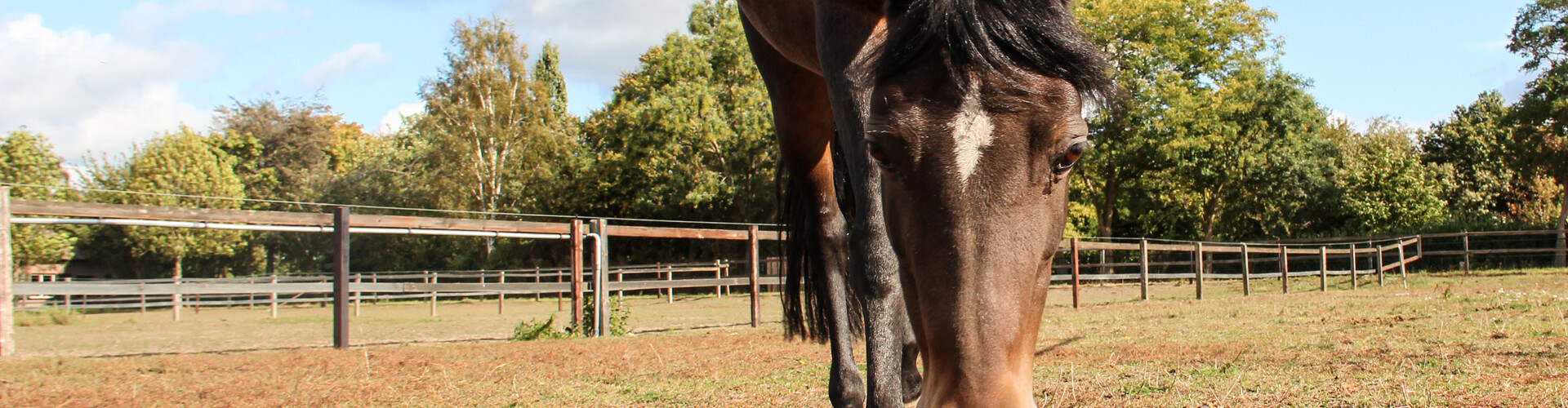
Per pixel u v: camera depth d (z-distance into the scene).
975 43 1.59
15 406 4.20
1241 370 4.46
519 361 6.04
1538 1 26.55
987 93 1.59
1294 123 30.19
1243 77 28.69
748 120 29.86
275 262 37.09
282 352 7.04
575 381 4.96
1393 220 30.30
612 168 32.72
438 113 34.53
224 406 4.20
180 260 30.86
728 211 30.88
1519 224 26.62
